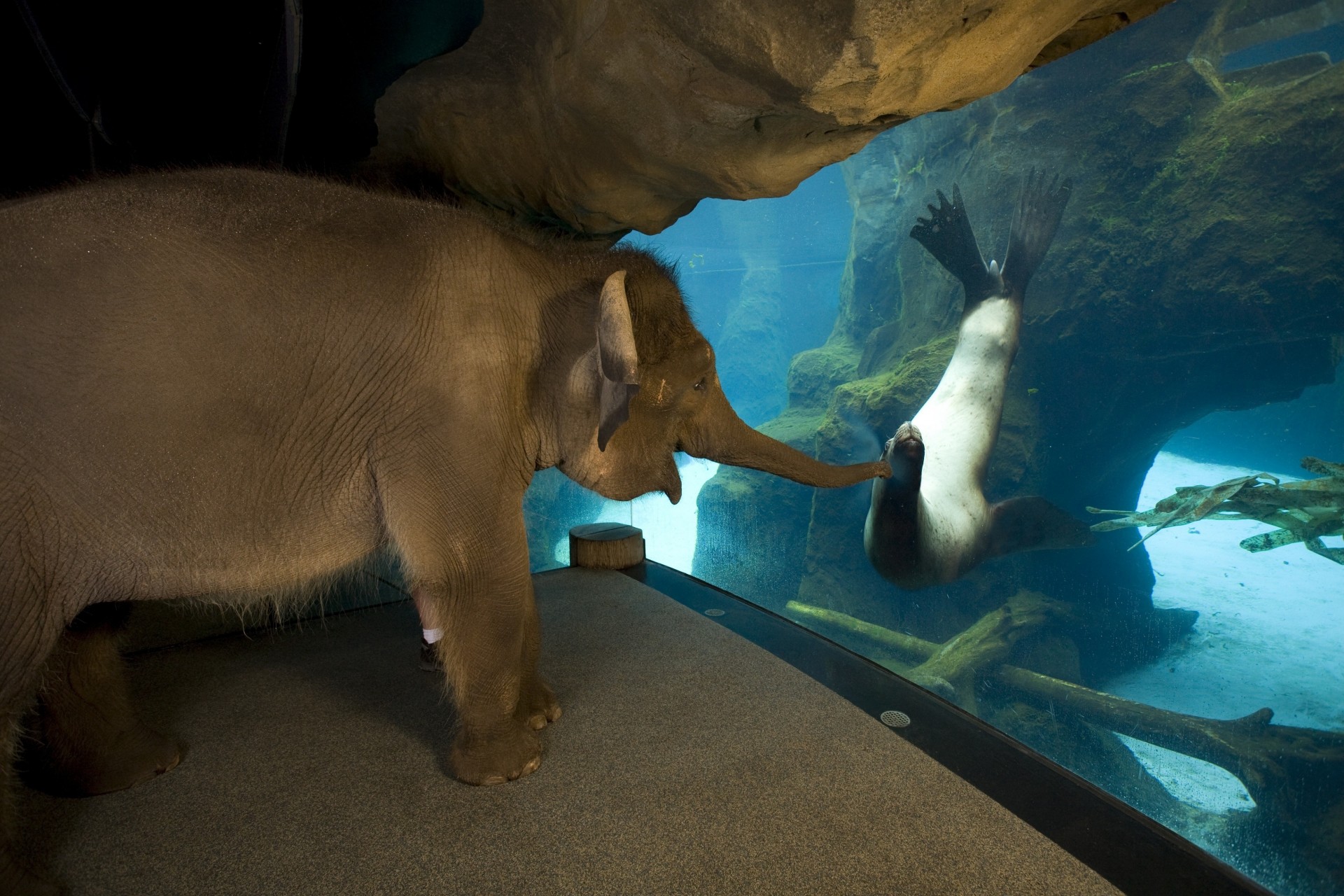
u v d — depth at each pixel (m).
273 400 1.54
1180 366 19.78
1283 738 11.04
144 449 1.44
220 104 3.12
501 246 1.84
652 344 1.88
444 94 3.42
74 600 1.47
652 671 2.62
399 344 1.63
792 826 1.80
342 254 1.60
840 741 2.18
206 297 1.46
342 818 1.82
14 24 2.69
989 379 9.02
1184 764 14.55
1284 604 23.41
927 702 2.43
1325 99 16.62
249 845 1.72
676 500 2.19
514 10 2.87
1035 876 1.63
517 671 1.95
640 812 1.85
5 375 1.31
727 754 2.11
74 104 2.75
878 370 25.48
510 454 1.79
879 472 2.42
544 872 1.64
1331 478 8.38
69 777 1.85
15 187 3.00
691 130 2.50
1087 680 19.66
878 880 1.62
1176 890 1.59
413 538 1.71
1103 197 19.78
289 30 2.58
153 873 1.62
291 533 1.67
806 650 2.83
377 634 2.97
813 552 21.48
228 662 2.70
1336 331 17.08
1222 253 17.55
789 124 2.39
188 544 1.55
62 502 1.39
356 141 3.82
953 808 1.87
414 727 2.25
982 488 8.91
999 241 21.80
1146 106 19.16
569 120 2.94
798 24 1.77
